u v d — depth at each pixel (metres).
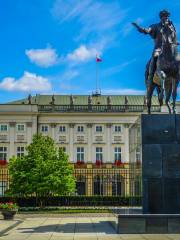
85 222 31.17
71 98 103.88
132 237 19.94
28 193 54.25
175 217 21.27
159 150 22.22
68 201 57.53
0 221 34.22
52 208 50.47
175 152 22.20
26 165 54.94
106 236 20.78
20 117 100.75
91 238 20.14
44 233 23.28
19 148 100.38
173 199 21.89
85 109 102.50
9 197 55.66
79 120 102.38
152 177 22.03
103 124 102.62
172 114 22.56
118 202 56.12
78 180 93.56
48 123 101.69
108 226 26.88
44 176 53.88
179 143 22.28
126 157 101.56
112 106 102.94
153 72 23.83
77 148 101.88
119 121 102.38
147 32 24.12
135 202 24.95
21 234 23.02
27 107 100.75
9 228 27.19
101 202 57.00
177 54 23.56
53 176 53.72
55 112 101.44
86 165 95.62
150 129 22.42
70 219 35.22
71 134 101.94
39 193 54.53
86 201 57.53
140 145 22.75
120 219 21.34
